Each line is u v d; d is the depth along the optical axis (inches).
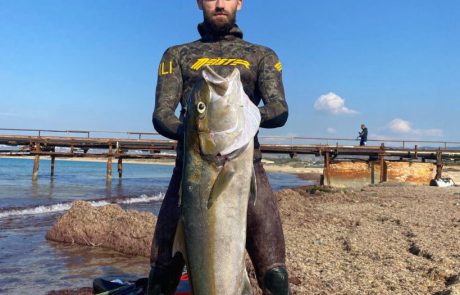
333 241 345.7
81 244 389.4
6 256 348.5
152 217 398.6
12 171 1914.4
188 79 139.7
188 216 111.2
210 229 108.7
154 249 141.6
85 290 261.0
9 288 269.1
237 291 110.7
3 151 1122.0
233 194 108.8
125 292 210.2
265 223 136.0
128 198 786.2
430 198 663.1
